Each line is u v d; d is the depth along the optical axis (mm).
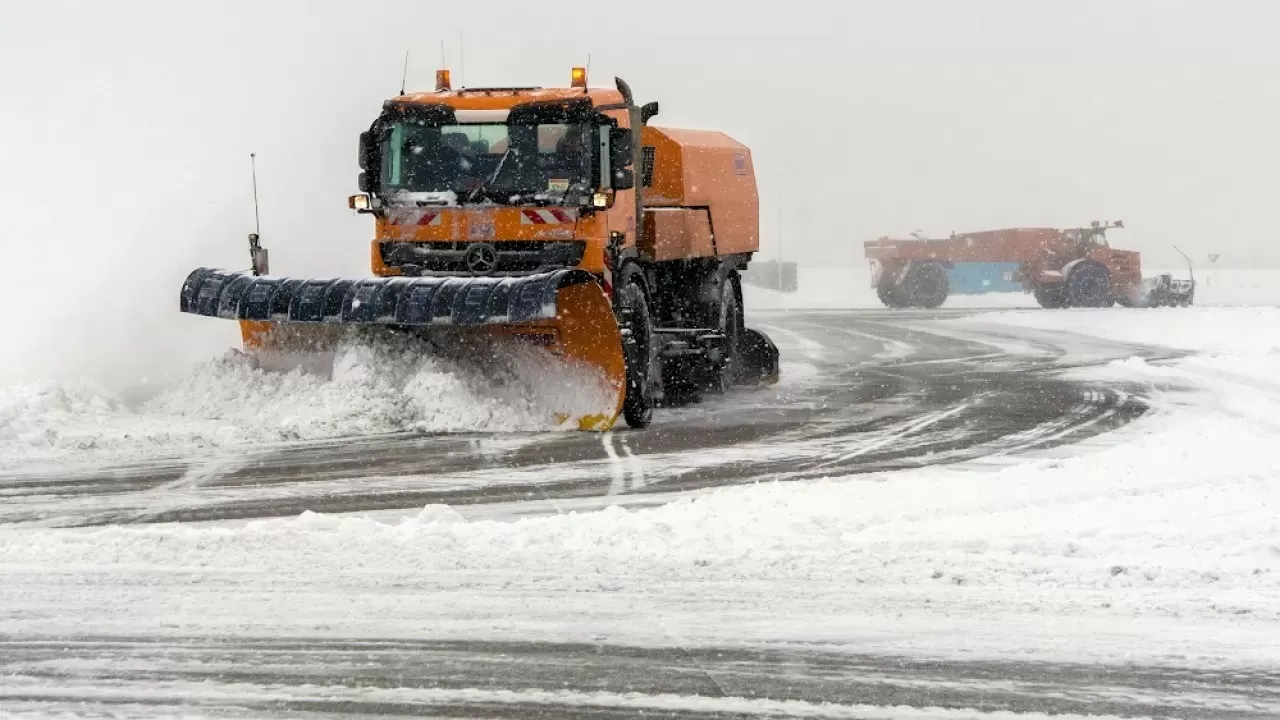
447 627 14656
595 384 30781
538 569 16844
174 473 24844
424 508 19891
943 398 37938
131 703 12523
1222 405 35062
